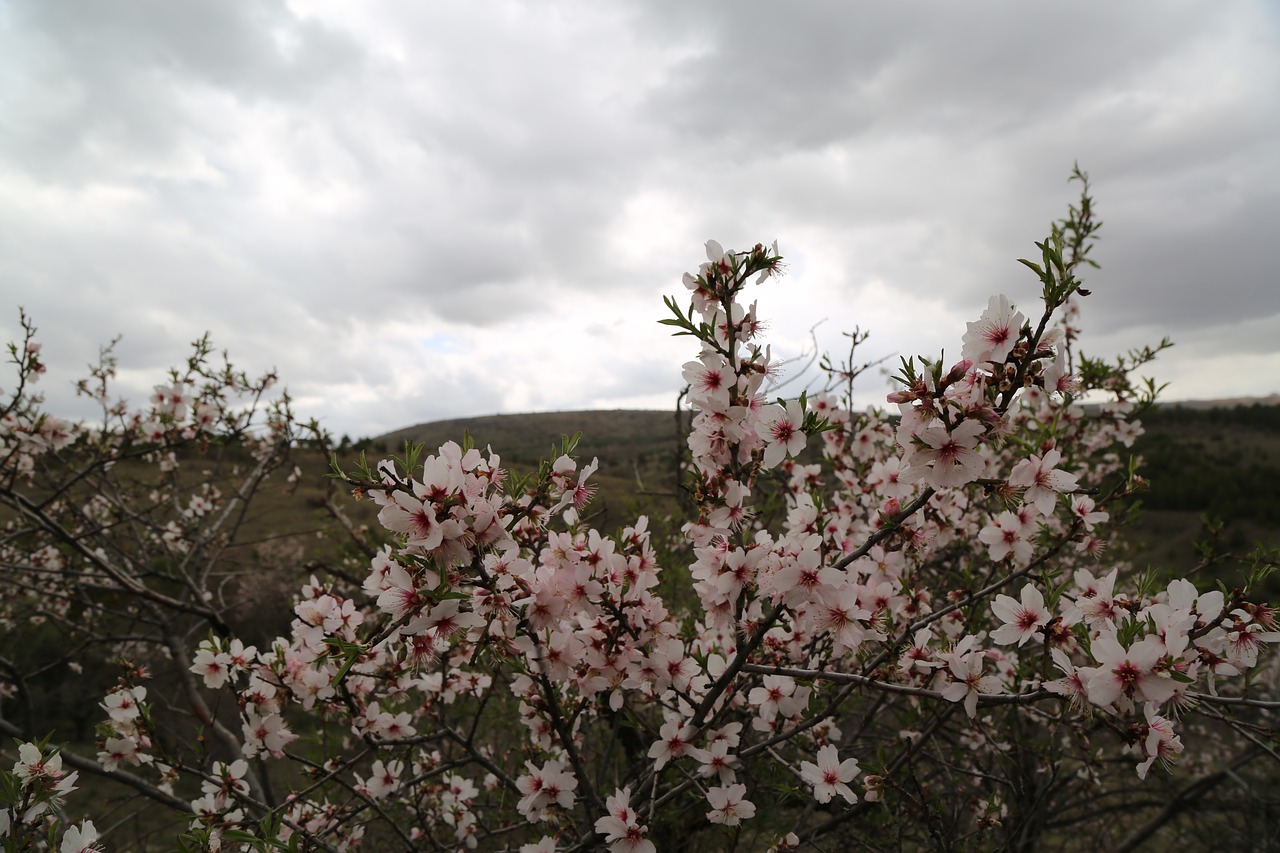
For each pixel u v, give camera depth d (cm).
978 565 486
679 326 211
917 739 255
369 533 636
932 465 183
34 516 398
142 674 329
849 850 387
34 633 837
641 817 252
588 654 238
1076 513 250
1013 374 172
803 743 302
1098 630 209
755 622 231
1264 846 421
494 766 291
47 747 226
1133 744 183
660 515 552
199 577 540
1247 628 189
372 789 315
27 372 417
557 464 223
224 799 283
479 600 205
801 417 219
